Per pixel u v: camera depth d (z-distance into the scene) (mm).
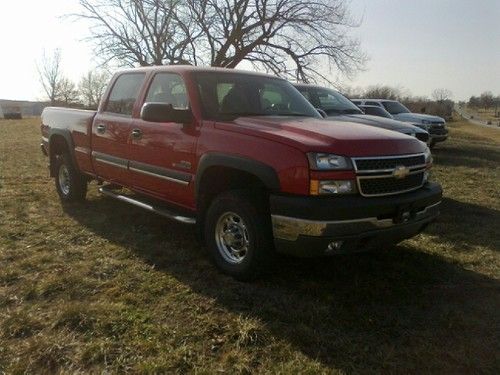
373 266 4512
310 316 3457
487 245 5328
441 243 5336
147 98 5160
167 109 4328
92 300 3660
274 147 3654
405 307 3678
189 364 2855
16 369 2748
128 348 2996
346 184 3518
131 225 5656
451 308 3678
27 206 6508
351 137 3707
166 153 4656
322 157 3473
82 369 2793
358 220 3506
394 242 3945
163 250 4781
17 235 5176
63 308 3428
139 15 23219
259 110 4809
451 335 3277
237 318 3400
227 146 3982
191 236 5266
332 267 4434
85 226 5586
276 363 2900
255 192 3881
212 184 4359
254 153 3756
